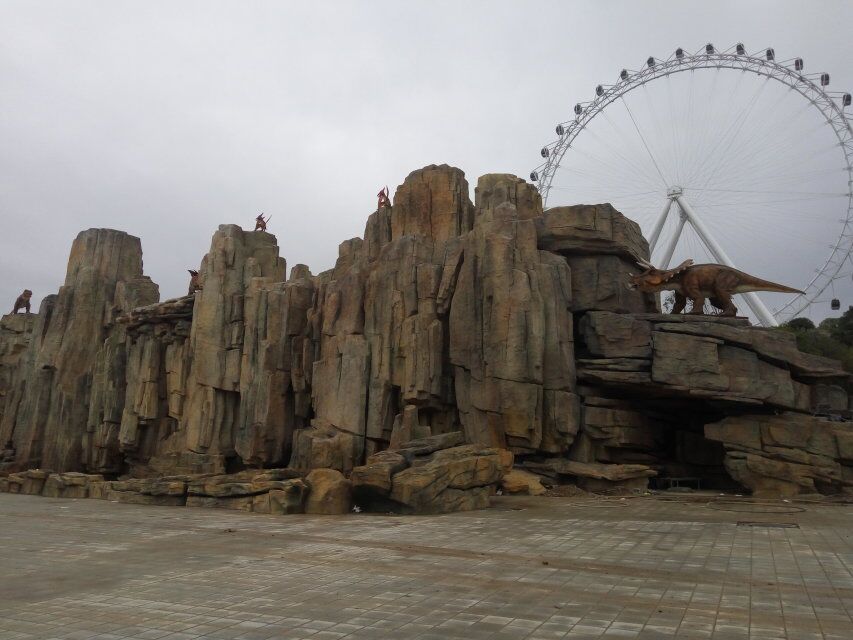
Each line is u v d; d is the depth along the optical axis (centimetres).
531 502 2931
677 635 969
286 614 1098
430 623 1038
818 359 3431
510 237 3741
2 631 1004
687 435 3794
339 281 4484
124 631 1002
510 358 3538
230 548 1805
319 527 2228
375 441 4028
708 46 6269
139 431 5262
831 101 5816
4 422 6372
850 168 5800
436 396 3869
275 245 5319
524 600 1188
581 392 3666
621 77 6669
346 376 4138
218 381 4762
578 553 1667
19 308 7694
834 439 3178
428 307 4025
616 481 3306
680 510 2584
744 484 3241
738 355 3453
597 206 3888
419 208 4506
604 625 1022
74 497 3775
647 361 3525
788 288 3656
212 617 1080
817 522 2209
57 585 1338
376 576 1408
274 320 4666
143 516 2653
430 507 2588
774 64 5984
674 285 3816
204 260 5256
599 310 3809
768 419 3334
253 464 4522
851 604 1150
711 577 1374
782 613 1093
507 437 3572
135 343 5478
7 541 1991
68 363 5969
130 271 6462
